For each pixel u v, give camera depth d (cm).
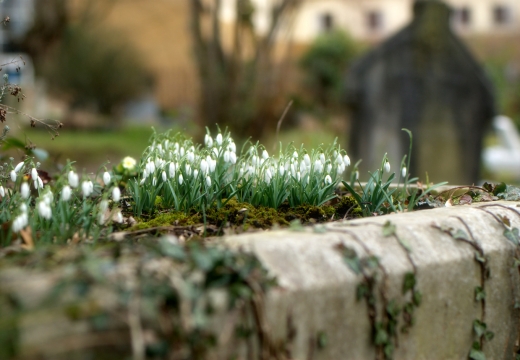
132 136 1273
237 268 101
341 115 1068
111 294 90
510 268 153
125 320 90
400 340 126
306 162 192
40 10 1043
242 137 816
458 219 149
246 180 208
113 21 1498
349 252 120
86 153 898
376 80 509
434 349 134
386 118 507
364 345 120
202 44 806
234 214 179
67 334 87
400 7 1647
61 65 1430
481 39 1491
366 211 190
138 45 1544
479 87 522
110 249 106
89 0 1230
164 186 190
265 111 829
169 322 93
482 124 529
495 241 151
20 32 1095
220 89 803
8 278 93
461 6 1669
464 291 141
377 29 1664
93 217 147
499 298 150
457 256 139
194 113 828
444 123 510
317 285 111
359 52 1301
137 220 179
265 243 114
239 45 812
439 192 233
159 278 95
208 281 98
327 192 198
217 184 186
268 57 830
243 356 100
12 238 144
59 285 90
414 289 128
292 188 193
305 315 109
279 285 106
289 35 884
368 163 514
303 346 109
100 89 1484
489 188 229
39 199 149
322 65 1248
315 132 937
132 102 1638
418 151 502
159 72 1577
